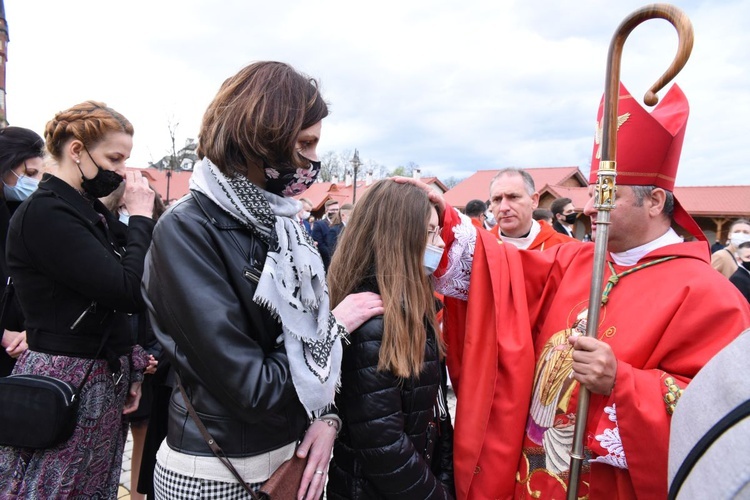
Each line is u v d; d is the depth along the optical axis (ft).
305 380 3.44
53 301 5.13
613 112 4.09
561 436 4.66
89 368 5.28
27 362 5.18
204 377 3.29
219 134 3.53
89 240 5.11
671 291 4.45
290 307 3.52
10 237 5.08
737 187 69.21
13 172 7.01
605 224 4.12
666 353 4.31
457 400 5.16
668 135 4.51
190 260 3.29
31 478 4.83
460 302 5.64
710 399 2.12
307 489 3.92
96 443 5.40
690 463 2.07
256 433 3.61
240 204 3.49
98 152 5.33
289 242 3.71
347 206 23.71
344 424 4.54
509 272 5.36
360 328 4.32
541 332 5.25
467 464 4.90
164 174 100.53
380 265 4.57
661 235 4.83
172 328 3.32
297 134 3.56
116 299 5.19
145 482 6.08
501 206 11.52
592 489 4.46
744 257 13.93
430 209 4.83
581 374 4.08
